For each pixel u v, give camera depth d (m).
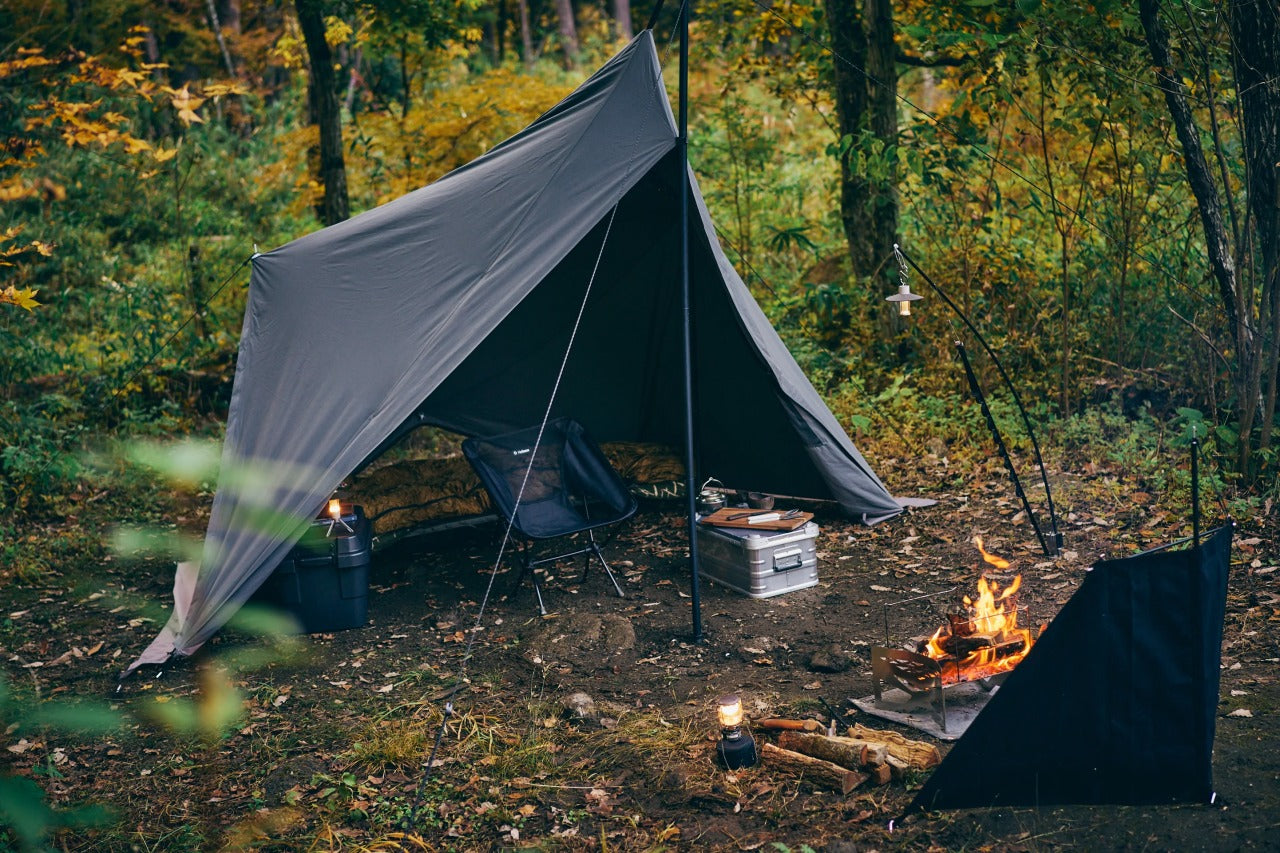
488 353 6.88
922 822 3.17
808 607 5.12
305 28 8.39
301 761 3.83
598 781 3.60
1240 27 5.42
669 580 5.62
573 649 4.70
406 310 5.13
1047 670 2.96
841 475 6.15
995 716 2.99
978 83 7.93
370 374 4.96
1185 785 3.06
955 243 8.40
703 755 3.70
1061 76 7.27
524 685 4.44
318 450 4.83
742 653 4.62
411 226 5.43
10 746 4.01
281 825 3.34
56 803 3.61
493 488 5.40
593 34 20.81
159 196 13.05
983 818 3.14
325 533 5.12
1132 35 6.42
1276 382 5.97
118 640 5.20
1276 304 5.64
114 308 10.75
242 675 4.66
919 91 11.80
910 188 8.81
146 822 3.48
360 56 15.66
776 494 6.57
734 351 6.27
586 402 7.29
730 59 10.10
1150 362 7.70
